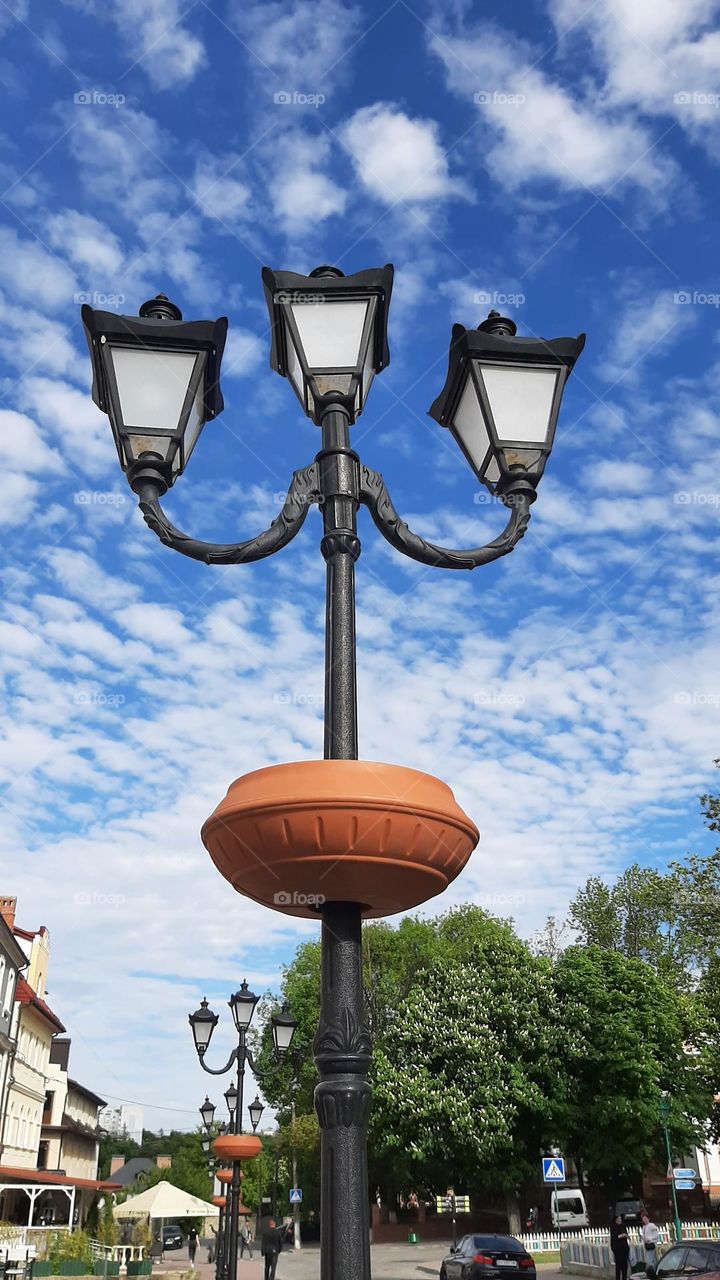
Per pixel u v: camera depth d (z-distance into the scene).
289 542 2.85
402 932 41.91
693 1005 31.89
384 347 3.19
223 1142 12.51
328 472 2.90
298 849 2.28
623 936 38.78
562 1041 31.08
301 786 2.29
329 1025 2.33
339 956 2.42
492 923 42.78
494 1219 36.78
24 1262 20.08
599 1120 29.78
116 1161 82.25
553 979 32.88
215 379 3.29
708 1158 42.00
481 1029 31.38
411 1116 30.41
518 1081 30.33
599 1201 35.59
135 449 3.00
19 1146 34.50
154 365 3.11
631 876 39.12
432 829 2.35
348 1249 2.06
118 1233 28.30
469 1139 29.64
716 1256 11.77
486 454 3.32
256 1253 44.97
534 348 3.31
